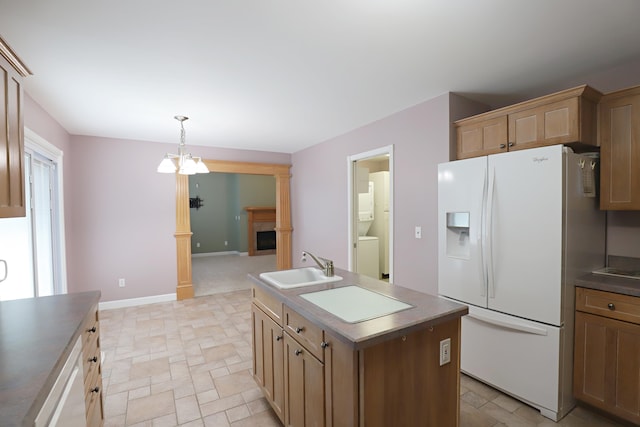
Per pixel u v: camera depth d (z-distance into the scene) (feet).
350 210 13.38
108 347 10.17
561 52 6.77
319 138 14.66
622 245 7.45
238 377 8.38
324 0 4.96
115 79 7.90
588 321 6.46
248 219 31.65
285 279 7.86
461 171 8.00
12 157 5.05
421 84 8.46
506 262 7.07
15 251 8.04
